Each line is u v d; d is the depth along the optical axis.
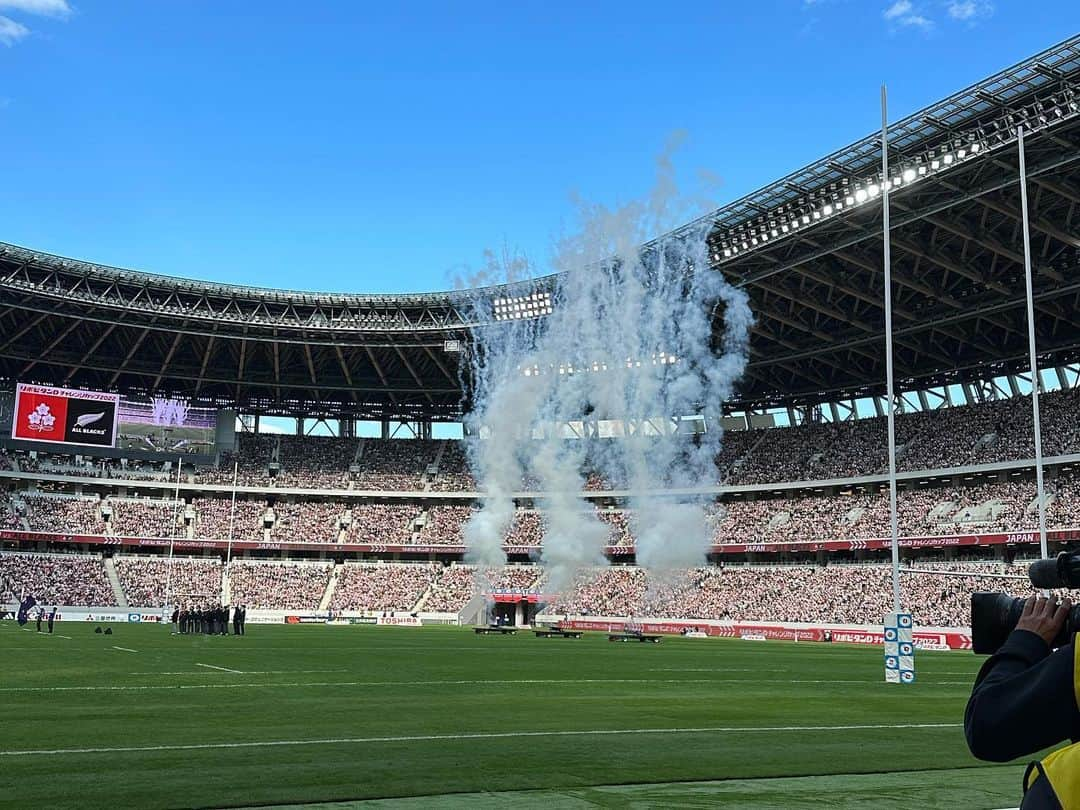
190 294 72.12
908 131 46.09
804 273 57.72
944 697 23.80
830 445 80.31
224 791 10.33
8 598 73.00
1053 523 60.75
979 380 76.94
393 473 91.81
